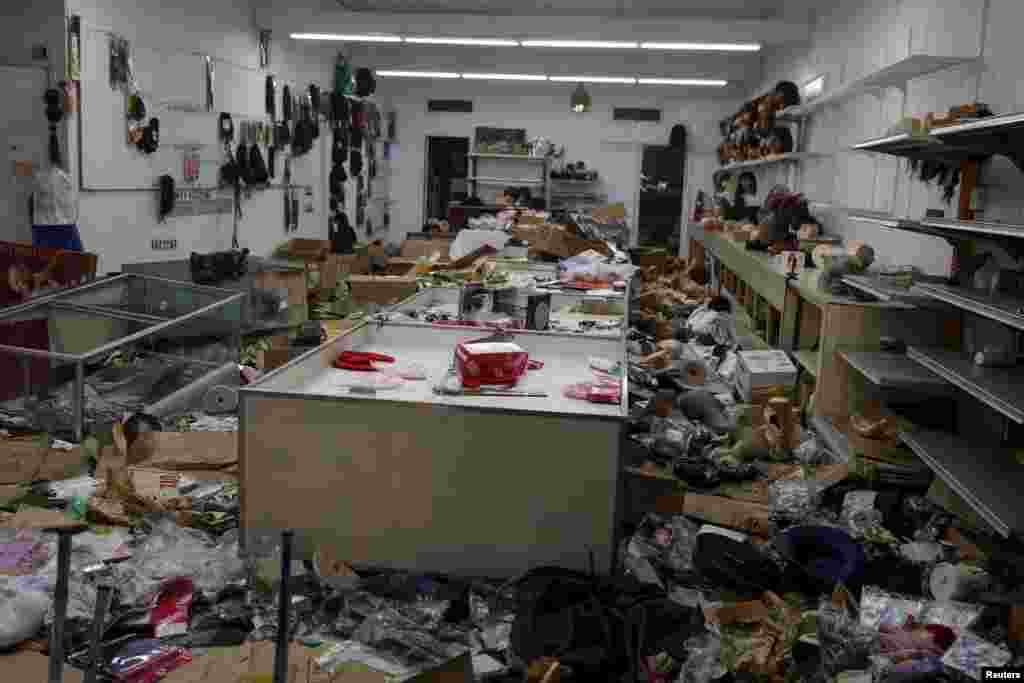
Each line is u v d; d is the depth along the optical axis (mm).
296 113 11570
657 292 8812
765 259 7320
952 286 4066
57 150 6418
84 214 6809
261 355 5309
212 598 2682
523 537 2879
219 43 9172
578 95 12188
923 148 4543
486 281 5906
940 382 3893
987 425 4078
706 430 4445
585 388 3207
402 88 15914
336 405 2869
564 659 2342
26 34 6324
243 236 9922
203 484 3521
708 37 9766
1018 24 4516
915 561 3143
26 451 3686
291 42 11312
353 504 2928
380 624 2609
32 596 2412
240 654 2373
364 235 14938
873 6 7242
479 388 3215
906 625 2668
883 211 6562
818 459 4082
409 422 2852
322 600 2719
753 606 2766
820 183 8836
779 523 3498
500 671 2418
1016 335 3922
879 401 4605
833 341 4664
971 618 2664
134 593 2646
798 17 9945
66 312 4852
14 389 4625
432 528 2906
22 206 6457
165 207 7961
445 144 16234
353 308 6543
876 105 6969
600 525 2844
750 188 12008
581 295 5516
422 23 10055
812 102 8039
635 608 2619
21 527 3014
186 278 6844
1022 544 2723
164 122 7992
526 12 11547
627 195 15648
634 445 4008
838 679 2385
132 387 4797
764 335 7246
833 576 2992
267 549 2900
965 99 5148
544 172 15328
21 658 2299
